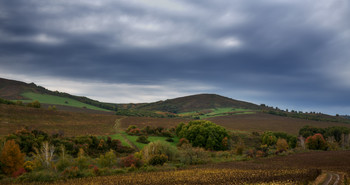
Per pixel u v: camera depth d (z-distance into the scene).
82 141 68.94
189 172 39.09
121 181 31.75
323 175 33.62
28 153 53.66
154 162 50.09
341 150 90.19
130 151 73.81
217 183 29.58
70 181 32.34
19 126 85.19
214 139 87.38
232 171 39.44
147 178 33.91
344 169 42.75
